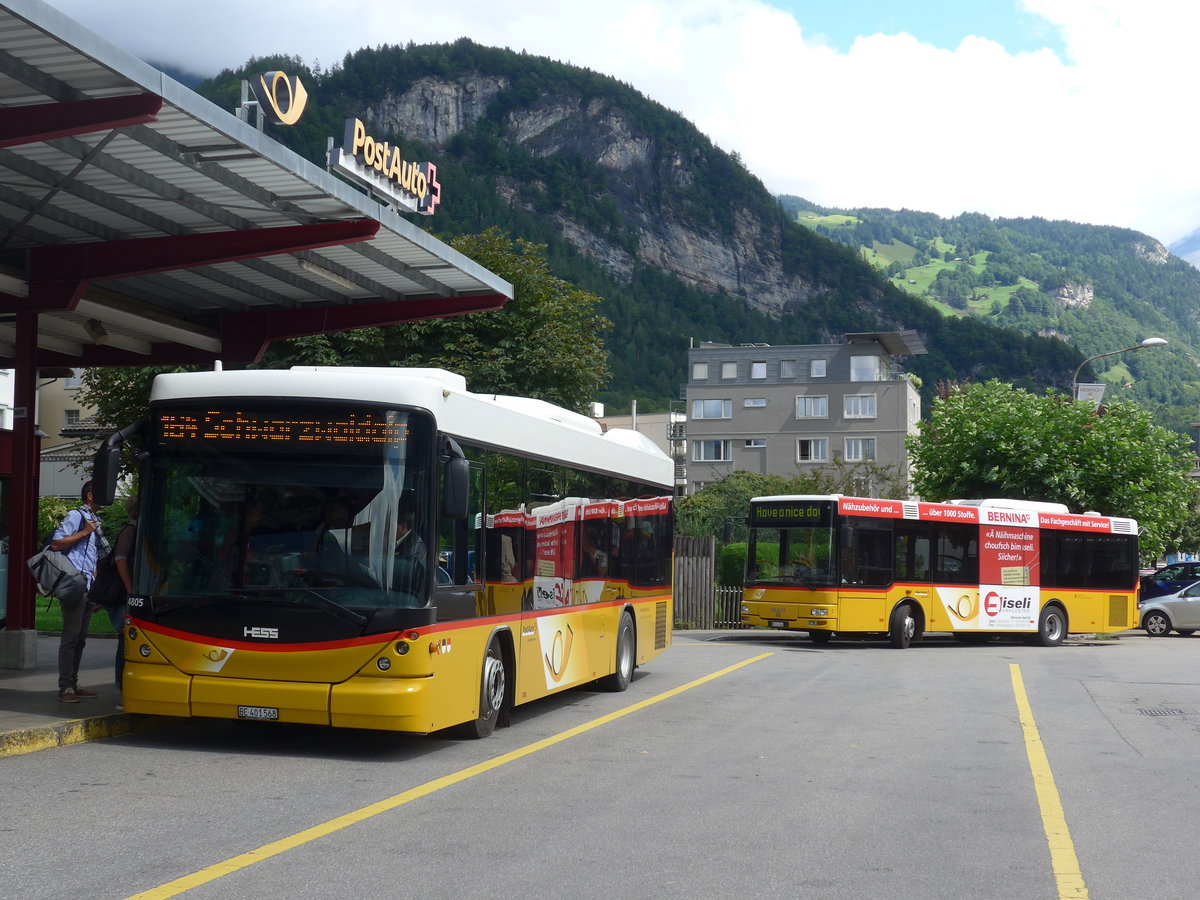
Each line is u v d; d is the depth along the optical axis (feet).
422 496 31.89
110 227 44.45
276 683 31.22
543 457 41.57
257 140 37.29
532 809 26.07
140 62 31.30
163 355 59.72
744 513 176.76
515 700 38.50
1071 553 97.50
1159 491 126.41
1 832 22.59
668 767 31.96
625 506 52.24
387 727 30.96
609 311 648.79
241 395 32.45
